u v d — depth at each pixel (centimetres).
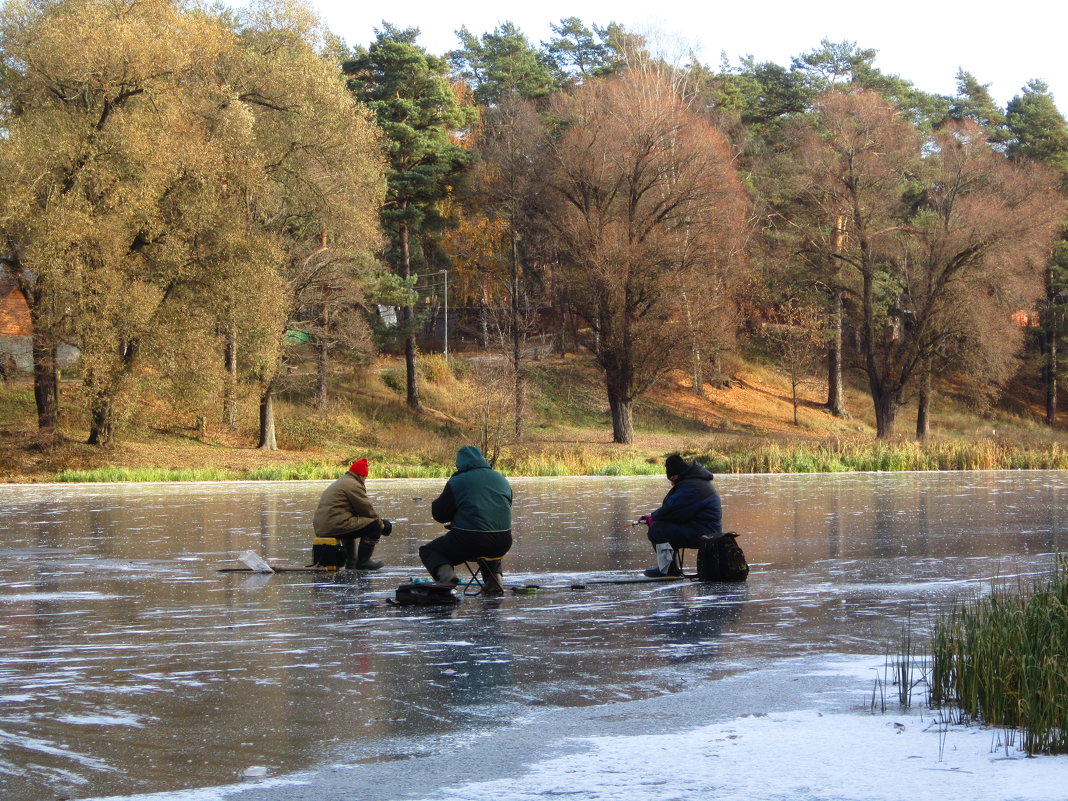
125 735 550
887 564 1244
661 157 5144
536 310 6412
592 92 5506
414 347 5744
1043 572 1152
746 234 6041
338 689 645
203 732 555
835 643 775
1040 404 7862
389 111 5816
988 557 1302
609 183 5238
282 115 4181
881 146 5609
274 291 3959
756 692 630
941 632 660
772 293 6788
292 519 2034
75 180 3575
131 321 3684
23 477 3616
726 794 445
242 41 4194
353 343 5116
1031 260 5428
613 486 3206
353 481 1245
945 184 5541
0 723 573
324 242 4969
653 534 1155
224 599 1014
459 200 6869
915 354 5669
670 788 455
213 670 698
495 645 777
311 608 956
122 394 3769
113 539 1642
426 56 6019
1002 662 562
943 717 565
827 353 7169
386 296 5584
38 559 1365
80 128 3600
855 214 5638
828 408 6950
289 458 4388
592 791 454
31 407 4519
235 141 3809
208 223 3784
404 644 782
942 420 7131
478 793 456
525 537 1619
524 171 5553
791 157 6359
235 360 4491
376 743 535
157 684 659
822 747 511
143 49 3575
